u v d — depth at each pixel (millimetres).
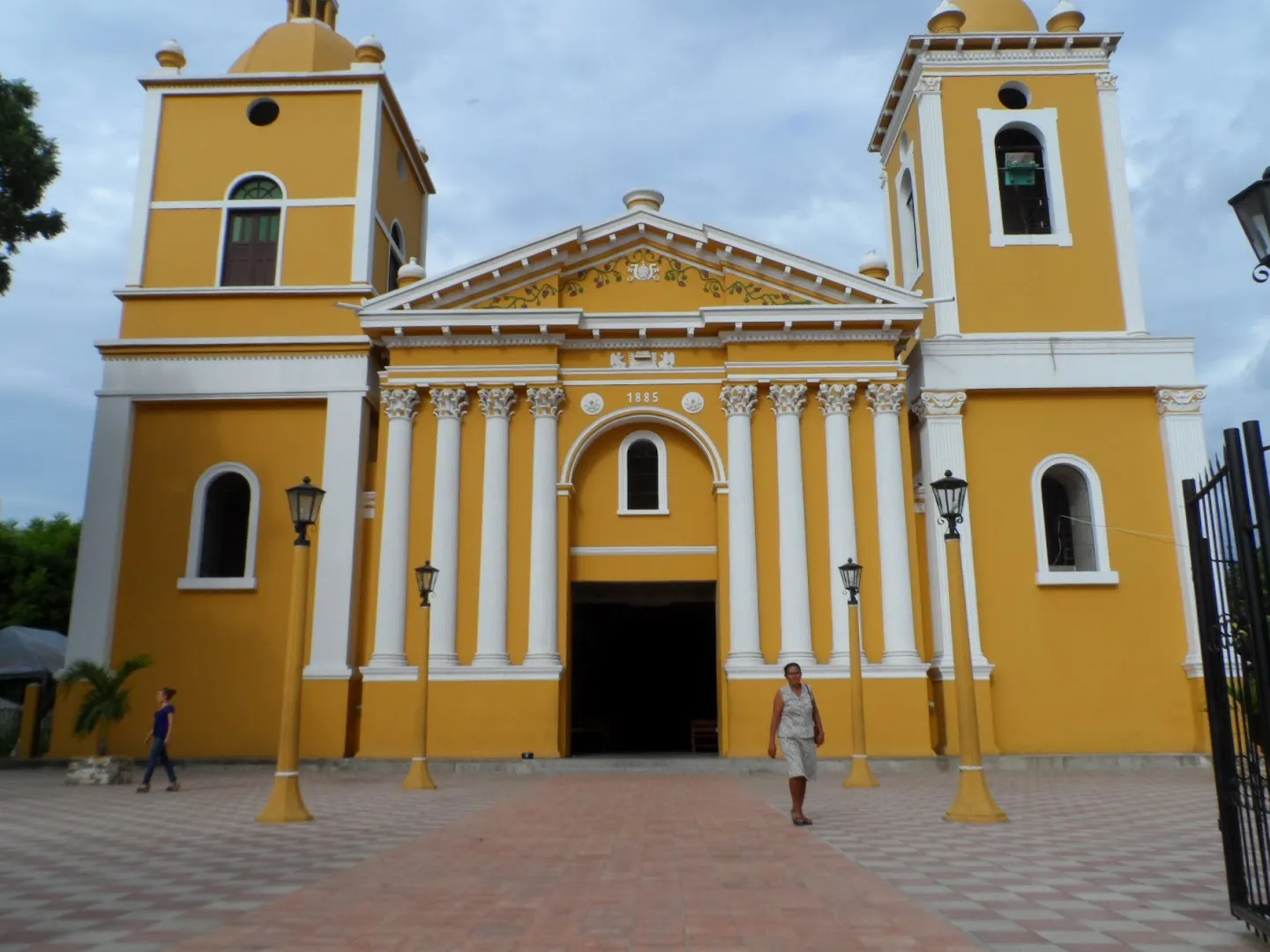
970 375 21328
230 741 20484
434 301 21281
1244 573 5477
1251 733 5637
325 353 21969
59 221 21281
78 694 20766
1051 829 10500
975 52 23156
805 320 20750
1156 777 17672
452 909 6398
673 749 25594
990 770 19000
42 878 7609
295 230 23016
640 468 21719
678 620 27562
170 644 21000
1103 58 23172
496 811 12344
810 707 11117
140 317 22609
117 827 10930
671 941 5520
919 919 6043
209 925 5938
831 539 20359
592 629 27438
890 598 20000
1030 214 23141
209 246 23031
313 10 26359
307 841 9688
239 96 23766
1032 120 22906
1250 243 6793
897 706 19438
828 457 20688
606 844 9336
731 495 20516
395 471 20672
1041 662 20281
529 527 20562
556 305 21375
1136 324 21828
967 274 22125
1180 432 21000
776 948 5352
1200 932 5711
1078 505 21547
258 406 22062
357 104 23625
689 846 9203
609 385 21312
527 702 19594
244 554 22141
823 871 7805
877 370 20969
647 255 21891
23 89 20938
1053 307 22000
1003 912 6246
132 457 21953
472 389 21062
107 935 5656
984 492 20984
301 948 5387
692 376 21344
